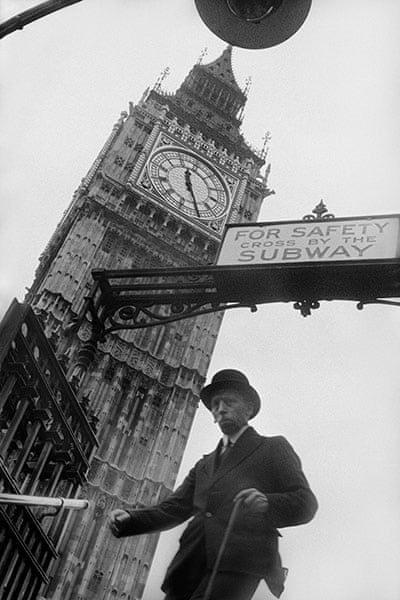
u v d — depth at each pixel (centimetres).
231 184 5850
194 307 578
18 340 733
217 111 6700
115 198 5312
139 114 6091
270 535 284
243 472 300
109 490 3875
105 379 4341
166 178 5584
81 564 3428
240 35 568
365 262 522
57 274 4625
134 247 5094
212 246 5319
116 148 5734
